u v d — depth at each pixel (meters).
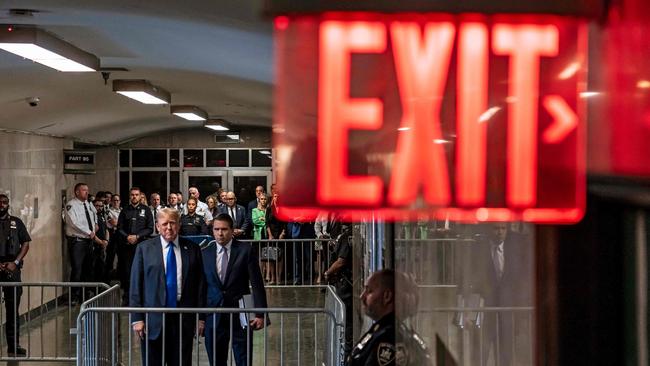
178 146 27.28
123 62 12.40
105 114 19.53
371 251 7.86
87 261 18.55
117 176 27.08
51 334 14.71
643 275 2.16
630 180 2.07
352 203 2.66
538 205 2.53
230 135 27.34
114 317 9.04
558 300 2.40
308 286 19.12
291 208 2.67
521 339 2.56
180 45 10.62
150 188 27.16
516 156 2.55
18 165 16.75
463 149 2.59
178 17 8.43
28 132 17.38
